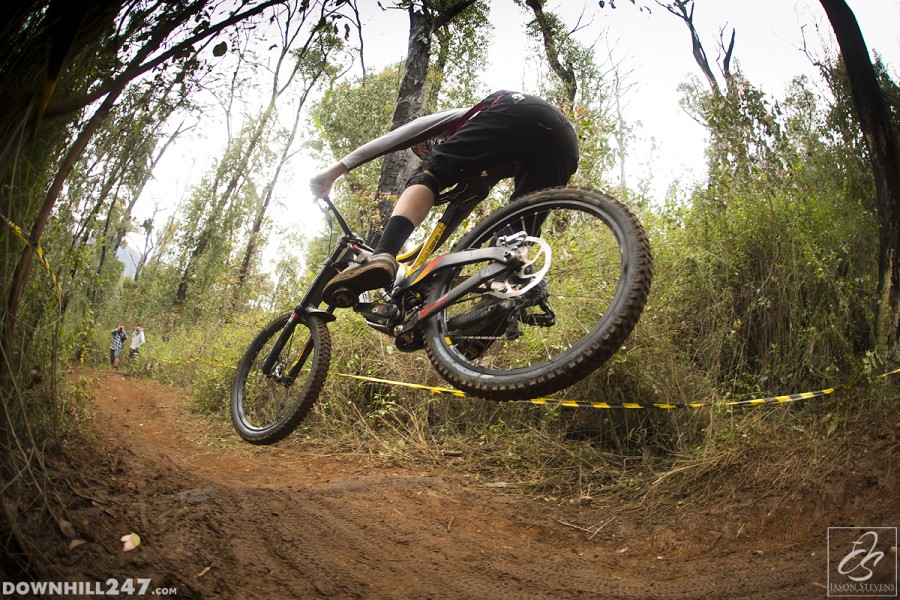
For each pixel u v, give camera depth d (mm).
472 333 2604
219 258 21094
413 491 3824
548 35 15000
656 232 5645
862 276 4410
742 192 5750
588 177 6914
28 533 2037
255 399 4195
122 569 2072
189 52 2385
